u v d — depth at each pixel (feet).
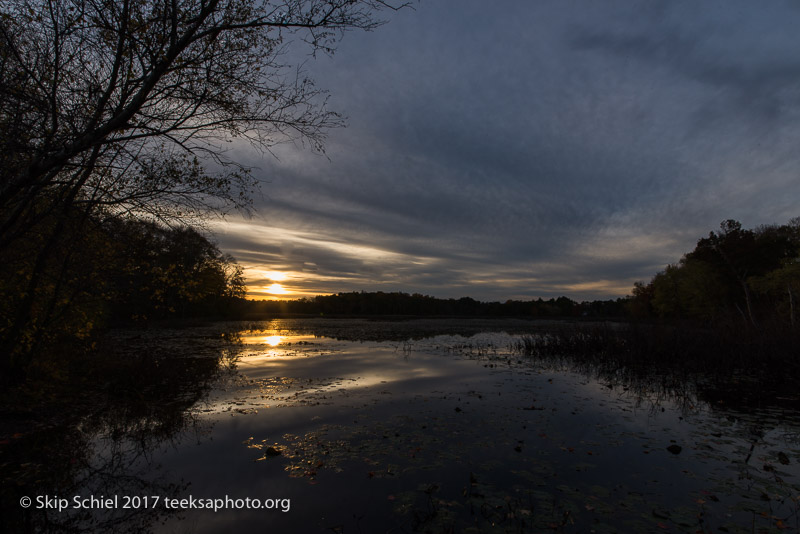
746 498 15.60
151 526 13.82
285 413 27.35
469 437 22.48
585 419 26.30
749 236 121.29
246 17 21.08
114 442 21.85
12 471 18.29
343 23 21.08
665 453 20.38
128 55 20.88
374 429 23.84
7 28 19.62
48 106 20.16
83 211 26.58
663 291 147.64
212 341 81.87
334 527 13.64
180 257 36.32
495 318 272.92
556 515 14.25
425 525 13.66
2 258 27.55
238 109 22.93
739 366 49.34
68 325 34.35
